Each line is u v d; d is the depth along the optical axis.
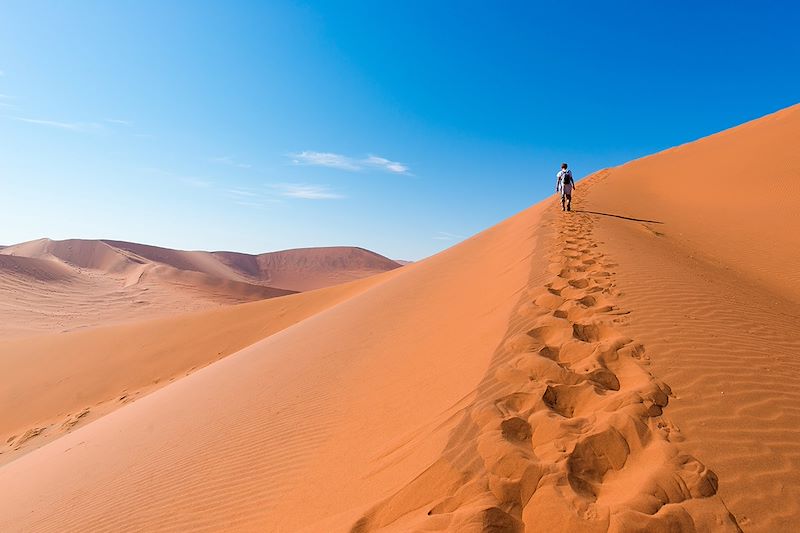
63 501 6.30
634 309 6.09
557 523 2.74
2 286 52.78
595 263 9.12
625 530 2.55
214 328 26.53
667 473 2.93
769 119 34.03
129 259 85.50
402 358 7.39
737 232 18.05
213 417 7.61
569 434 3.47
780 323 6.29
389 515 3.25
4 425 19.06
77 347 25.33
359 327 11.05
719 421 3.50
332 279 139.50
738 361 4.56
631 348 4.84
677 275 8.19
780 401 3.81
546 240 12.50
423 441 4.08
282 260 146.12
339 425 5.56
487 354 5.55
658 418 3.56
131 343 25.34
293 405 6.79
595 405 3.92
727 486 2.84
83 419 17.81
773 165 24.55
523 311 6.66
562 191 18.11
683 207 22.92
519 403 4.09
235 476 5.13
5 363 23.89
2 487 8.73
